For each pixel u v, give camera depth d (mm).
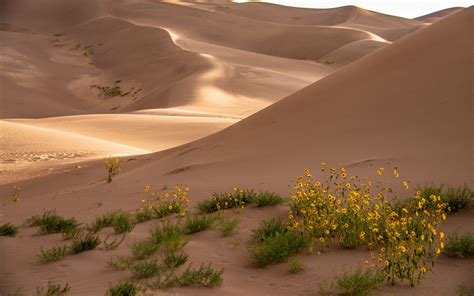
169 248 7125
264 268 6242
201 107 69750
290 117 17812
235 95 81688
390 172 10586
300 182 8109
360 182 10211
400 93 15156
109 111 92500
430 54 16406
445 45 16375
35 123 52531
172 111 62875
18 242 8398
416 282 5328
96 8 185250
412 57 16984
